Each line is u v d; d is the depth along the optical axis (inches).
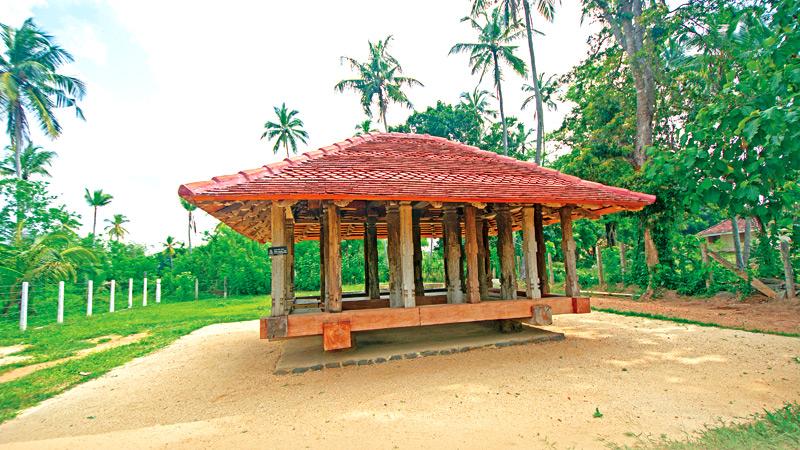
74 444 147.5
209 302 837.2
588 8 671.8
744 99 173.3
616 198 263.7
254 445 140.5
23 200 760.3
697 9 474.9
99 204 1414.9
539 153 839.1
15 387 234.4
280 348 305.3
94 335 434.6
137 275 1027.9
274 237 229.5
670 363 229.9
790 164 162.4
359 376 218.5
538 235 306.7
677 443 124.6
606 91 643.5
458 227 280.2
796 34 149.9
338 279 235.9
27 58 863.7
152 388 224.5
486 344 270.5
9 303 617.6
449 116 1139.9
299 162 245.9
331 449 134.6
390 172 247.6
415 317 242.1
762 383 192.4
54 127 911.7
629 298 586.9
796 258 465.7
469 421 154.4
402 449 132.6
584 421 151.4
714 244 907.4
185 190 191.2
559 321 384.5
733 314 398.3
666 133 606.9
